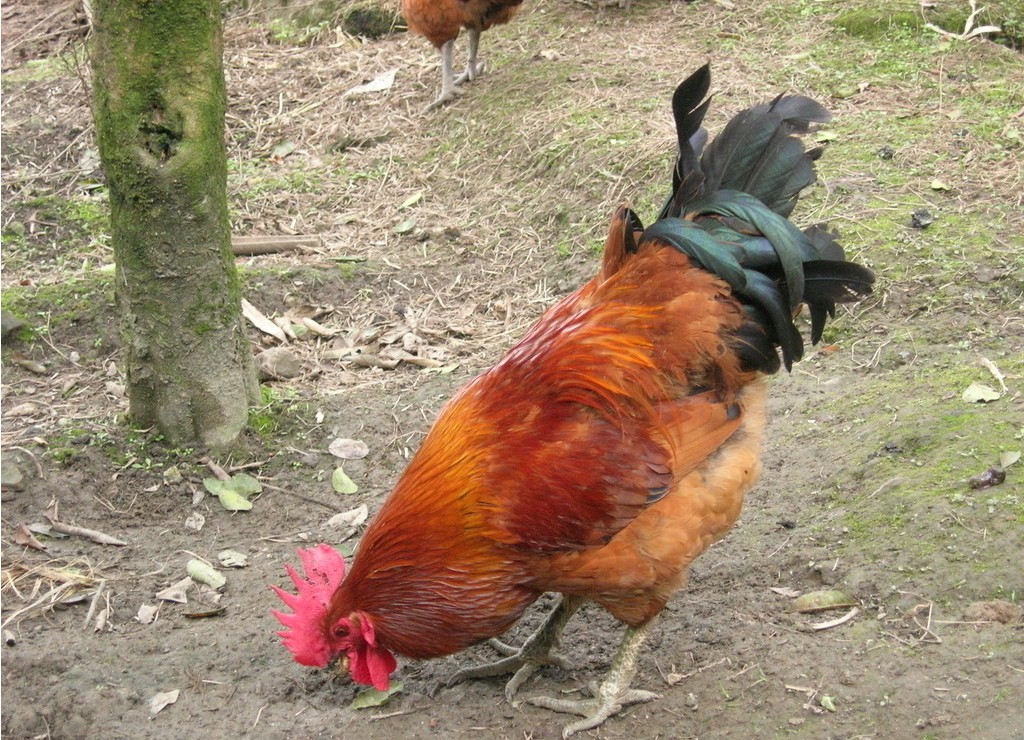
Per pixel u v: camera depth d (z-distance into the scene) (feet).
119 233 7.73
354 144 11.72
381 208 10.46
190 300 7.80
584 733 6.63
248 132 12.17
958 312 8.18
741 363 6.62
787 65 11.05
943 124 9.62
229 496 7.79
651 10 12.89
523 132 10.73
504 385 6.56
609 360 6.50
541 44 12.50
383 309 9.14
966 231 8.61
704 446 6.50
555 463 6.40
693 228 6.61
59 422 8.13
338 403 8.36
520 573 6.48
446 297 9.22
